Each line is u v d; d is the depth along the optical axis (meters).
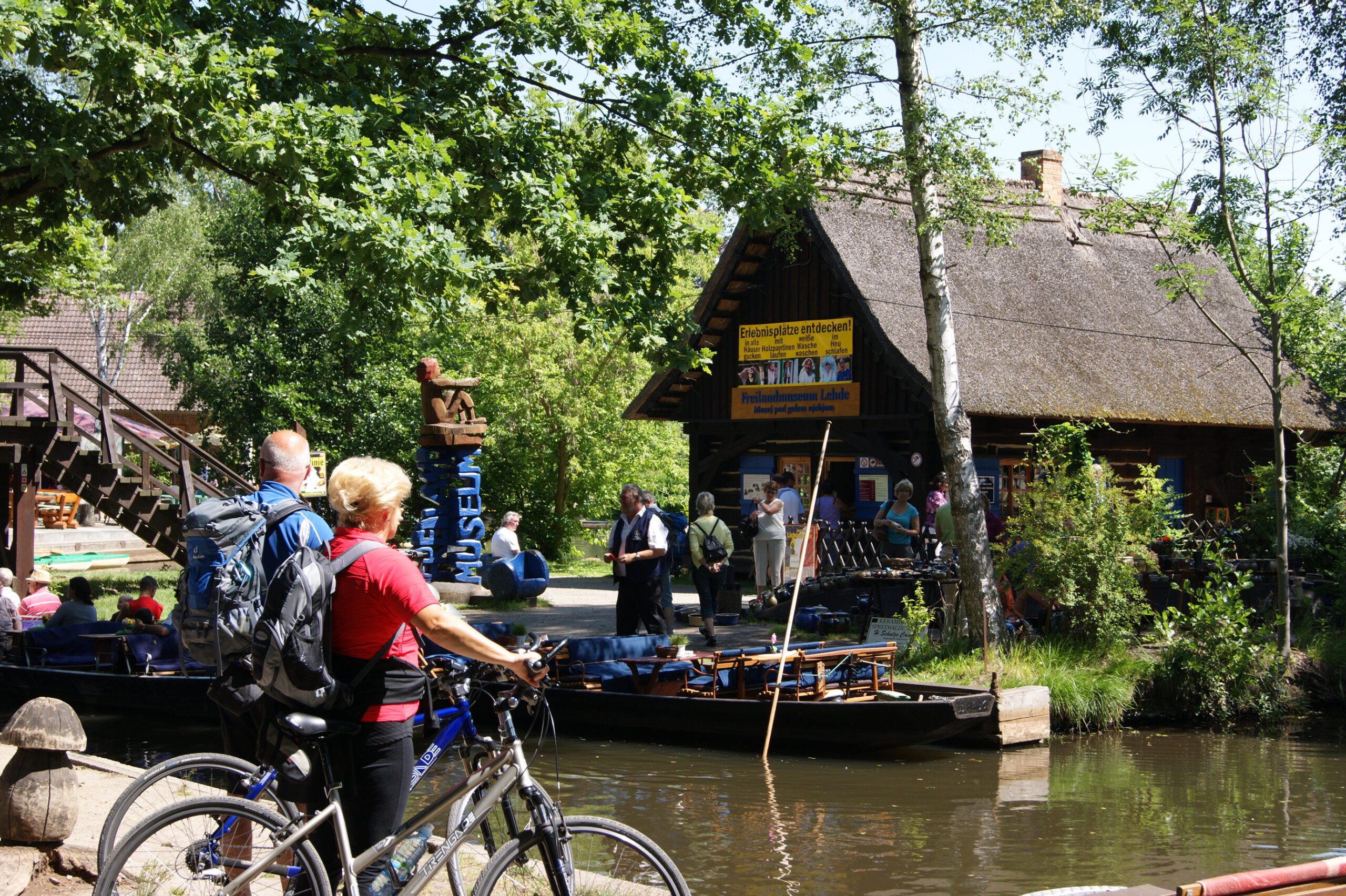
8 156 9.39
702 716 9.69
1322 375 12.77
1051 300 20.44
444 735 3.99
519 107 12.12
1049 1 10.98
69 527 28.41
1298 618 14.08
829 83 11.63
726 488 22.59
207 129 9.16
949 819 7.79
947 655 11.65
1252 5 12.09
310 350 25.30
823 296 20.00
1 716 10.94
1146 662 11.57
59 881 4.79
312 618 3.57
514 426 28.48
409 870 3.75
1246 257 15.28
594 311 10.73
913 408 18.58
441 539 18.58
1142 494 12.20
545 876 3.72
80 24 8.64
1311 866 4.47
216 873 3.64
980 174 11.45
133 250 36.53
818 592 15.37
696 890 6.29
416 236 8.98
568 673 10.46
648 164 12.20
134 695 10.67
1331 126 12.20
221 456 25.44
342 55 11.54
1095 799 8.40
